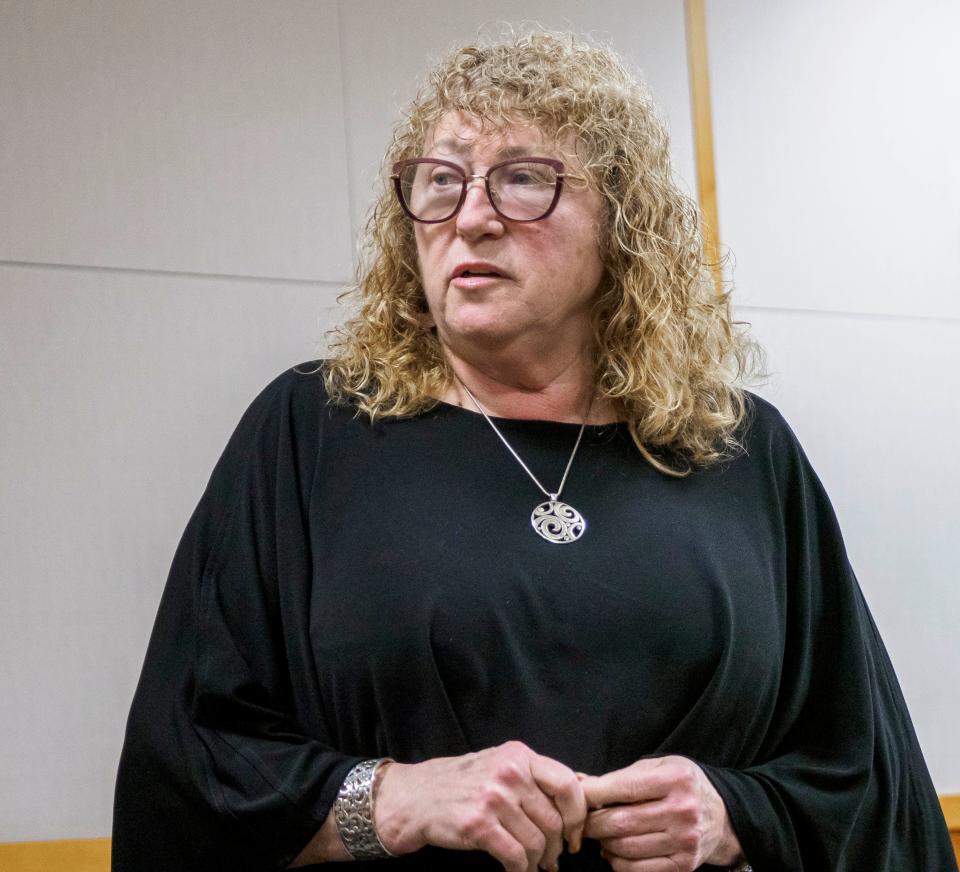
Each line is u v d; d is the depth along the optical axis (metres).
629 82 2.82
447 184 2.58
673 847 2.26
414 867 2.34
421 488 2.51
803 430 3.89
